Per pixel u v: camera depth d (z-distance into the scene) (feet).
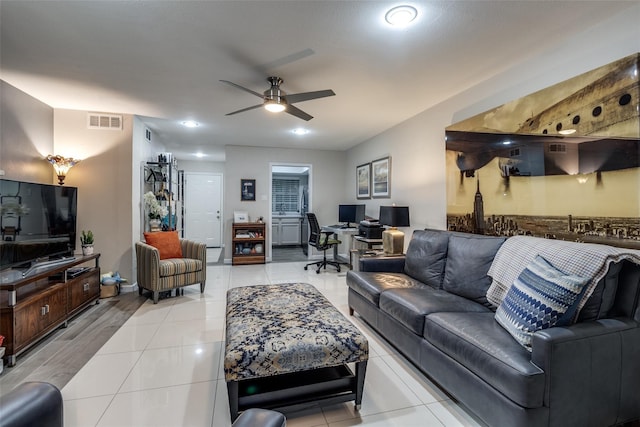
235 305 7.18
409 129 13.64
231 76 9.22
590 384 4.63
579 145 6.74
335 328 5.91
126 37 7.10
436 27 6.70
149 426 5.27
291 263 20.20
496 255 7.36
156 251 11.73
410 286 8.76
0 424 2.60
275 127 15.35
